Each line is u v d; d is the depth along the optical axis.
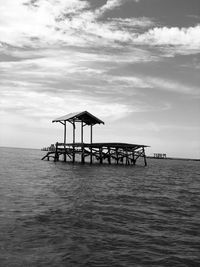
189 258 8.37
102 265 7.73
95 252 8.59
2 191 18.61
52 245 9.02
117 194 19.77
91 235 10.14
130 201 17.22
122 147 54.38
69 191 20.14
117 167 49.44
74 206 14.85
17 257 8.00
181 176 41.00
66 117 50.75
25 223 11.21
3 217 11.91
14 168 40.62
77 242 9.37
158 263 7.97
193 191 23.45
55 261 7.87
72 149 51.94
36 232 10.19
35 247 8.78
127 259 8.17
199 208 15.75
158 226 11.62
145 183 28.19
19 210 13.34
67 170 39.09
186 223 12.22
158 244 9.45
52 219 12.05
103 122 49.09
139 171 44.91
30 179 27.06
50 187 21.91
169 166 74.81
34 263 7.69
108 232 10.57
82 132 51.47
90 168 43.72
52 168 42.25
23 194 17.94
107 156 53.06
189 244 9.53
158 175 40.00
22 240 9.31
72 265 7.67
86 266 7.64
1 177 27.52
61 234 10.09
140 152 57.06
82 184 24.52
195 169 65.44
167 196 19.92
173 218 13.07
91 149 51.09
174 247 9.21
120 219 12.52
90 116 48.50
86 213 13.35
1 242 9.02
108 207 15.00
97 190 21.28
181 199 18.80
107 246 9.11
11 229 10.36
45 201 15.95
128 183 27.22
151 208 15.26
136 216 13.20
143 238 10.01
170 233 10.70
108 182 27.03
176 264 7.94
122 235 10.27
